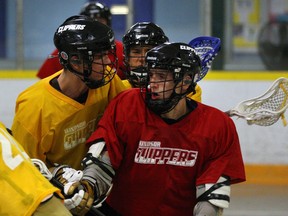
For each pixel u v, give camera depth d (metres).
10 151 5.70
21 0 20.25
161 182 7.41
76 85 7.89
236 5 19.75
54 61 12.15
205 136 7.33
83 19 7.80
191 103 7.57
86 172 7.30
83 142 8.16
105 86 8.20
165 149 7.35
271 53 19.84
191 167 7.35
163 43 8.12
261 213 15.20
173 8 20.22
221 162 7.34
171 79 7.18
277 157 18.44
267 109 8.55
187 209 7.56
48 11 20.42
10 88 19.11
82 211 7.07
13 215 5.59
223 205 7.23
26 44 20.44
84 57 7.61
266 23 19.81
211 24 19.84
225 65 19.88
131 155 7.43
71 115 7.93
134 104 7.47
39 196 5.61
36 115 7.89
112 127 7.44
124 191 7.61
